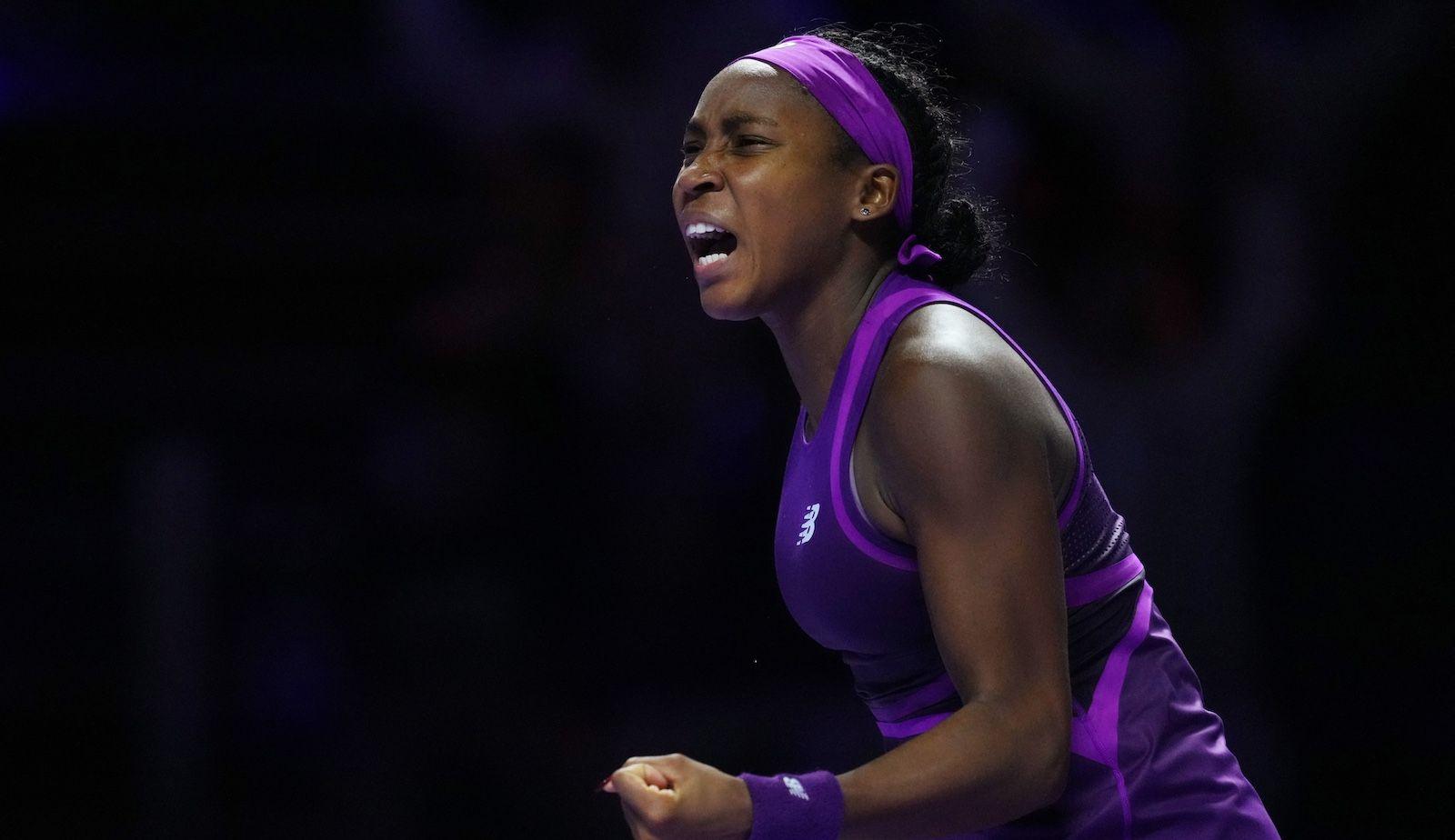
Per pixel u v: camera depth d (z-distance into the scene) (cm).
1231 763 704
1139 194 1802
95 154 2336
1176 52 1852
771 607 1864
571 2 1941
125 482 2170
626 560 1834
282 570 1900
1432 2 1841
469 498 1797
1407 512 1866
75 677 1991
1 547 2102
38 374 2192
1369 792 1755
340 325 2320
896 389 639
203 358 2233
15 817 1853
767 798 550
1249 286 1809
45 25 2338
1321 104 1852
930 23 1886
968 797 573
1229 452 1744
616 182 1909
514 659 1714
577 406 1855
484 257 1903
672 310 1894
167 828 1691
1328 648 1838
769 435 1895
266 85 2356
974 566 609
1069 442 670
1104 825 670
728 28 1919
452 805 1650
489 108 1950
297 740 1800
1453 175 1900
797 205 706
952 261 780
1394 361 1889
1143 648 703
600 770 1688
